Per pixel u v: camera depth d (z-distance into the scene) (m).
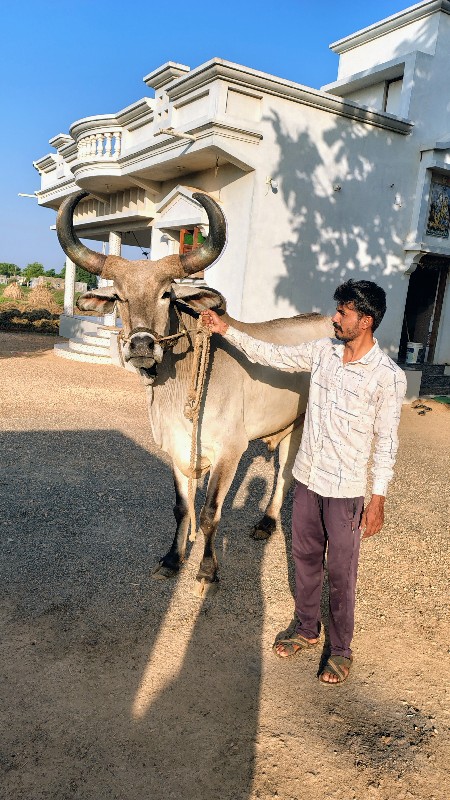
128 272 3.40
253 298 10.79
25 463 6.62
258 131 10.13
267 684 3.26
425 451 9.19
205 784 2.56
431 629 3.98
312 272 11.45
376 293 2.91
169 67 11.12
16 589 3.99
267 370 4.27
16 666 3.21
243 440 4.06
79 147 14.29
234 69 9.56
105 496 5.80
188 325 3.83
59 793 2.46
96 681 3.15
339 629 3.32
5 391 10.48
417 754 2.85
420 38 13.32
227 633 3.70
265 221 10.66
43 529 4.95
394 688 3.34
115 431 8.34
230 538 5.11
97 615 3.76
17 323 23.72
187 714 2.97
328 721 3.02
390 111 14.04
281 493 5.16
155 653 3.43
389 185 12.23
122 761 2.65
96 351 15.11
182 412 3.87
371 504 3.07
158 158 11.74
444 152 12.63
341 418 3.06
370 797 2.58
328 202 11.39
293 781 2.62
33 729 2.79
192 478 3.94
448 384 14.10
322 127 11.01
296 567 3.46
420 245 12.48
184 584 4.24
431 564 5.00
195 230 11.70
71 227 3.46
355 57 15.48
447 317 14.36
